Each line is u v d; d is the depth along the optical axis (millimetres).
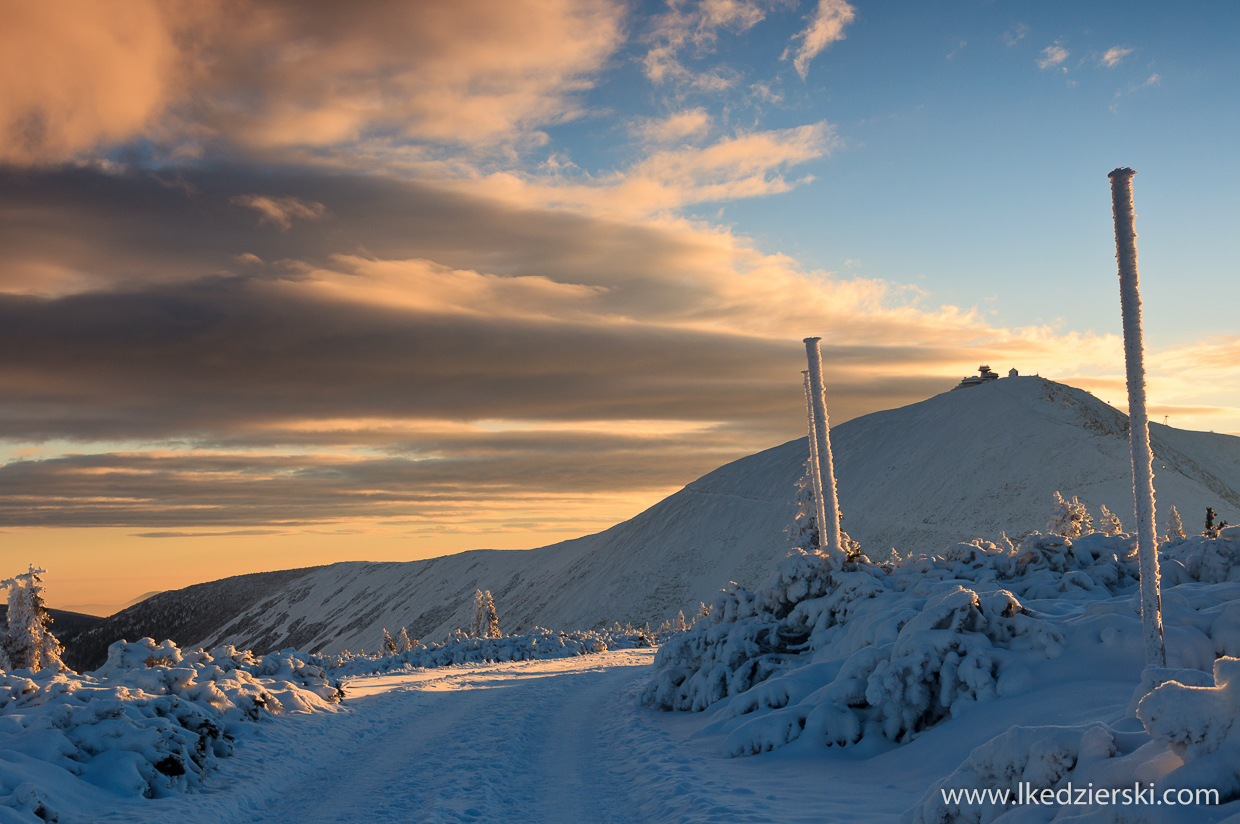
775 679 12664
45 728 10375
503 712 16938
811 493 31281
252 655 18859
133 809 9188
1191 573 13711
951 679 10102
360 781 10922
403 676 27375
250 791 10438
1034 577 15125
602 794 9789
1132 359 8930
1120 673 9227
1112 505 98938
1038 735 5902
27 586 38844
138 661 15250
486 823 8523
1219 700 4676
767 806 8242
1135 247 8891
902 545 112250
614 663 31953
